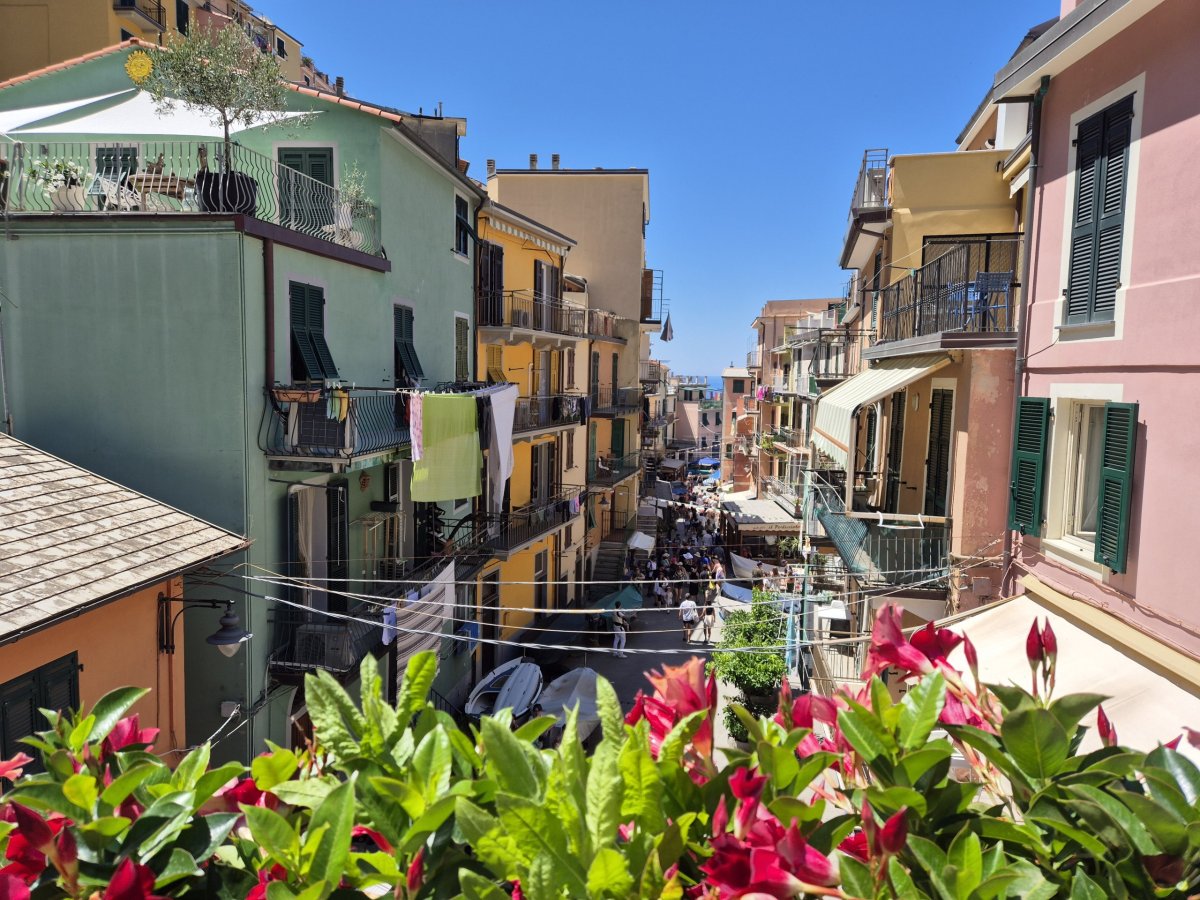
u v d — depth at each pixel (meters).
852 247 19.97
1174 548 7.26
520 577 26.08
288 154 15.20
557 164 38.41
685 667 2.15
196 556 9.53
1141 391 7.82
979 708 2.14
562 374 29.94
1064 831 1.68
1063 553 9.23
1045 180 10.03
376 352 15.43
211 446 11.38
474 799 1.94
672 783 1.81
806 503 21.52
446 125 20.84
